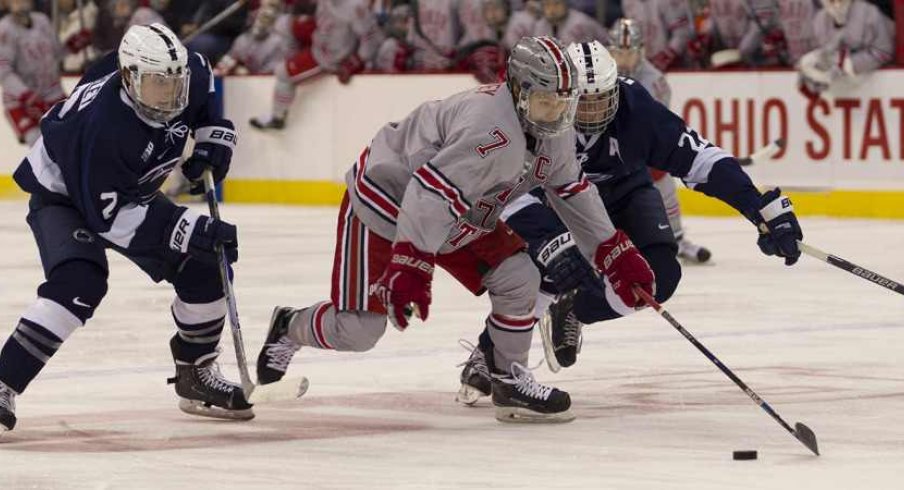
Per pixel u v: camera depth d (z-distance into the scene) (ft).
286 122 140.46
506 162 43.11
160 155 45.29
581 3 123.13
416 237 43.21
